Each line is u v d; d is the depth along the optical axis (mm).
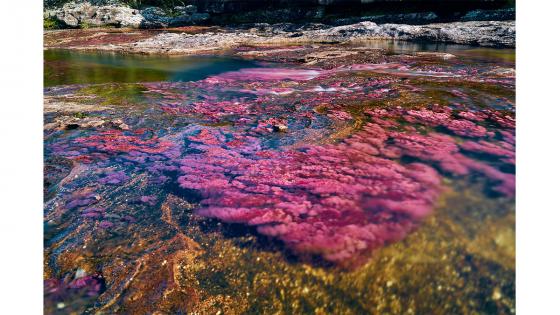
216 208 2928
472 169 3232
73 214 2980
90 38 19156
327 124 4621
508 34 13453
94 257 2518
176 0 26219
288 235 2551
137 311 2104
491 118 4586
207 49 14992
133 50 15031
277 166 3535
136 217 2912
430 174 3184
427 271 2172
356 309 2006
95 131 4672
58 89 7242
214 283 2254
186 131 4605
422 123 4496
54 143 4301
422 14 18953
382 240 2430
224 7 24594
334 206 2820
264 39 17016
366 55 11352
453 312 1938
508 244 2309
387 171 3291
